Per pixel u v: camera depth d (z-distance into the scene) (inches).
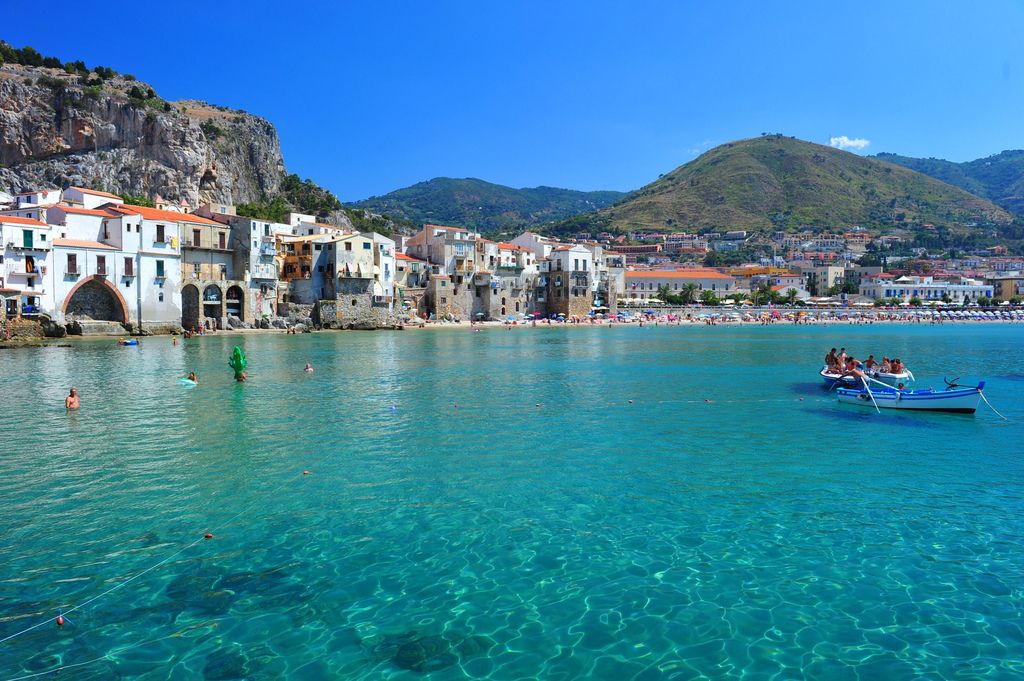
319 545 611.5
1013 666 422.3
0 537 625.6
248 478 818.8
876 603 503.8
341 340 3348.9
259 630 464.8
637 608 496.4
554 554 592.4
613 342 3523.6
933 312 7150.6
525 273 5974.4
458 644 448.1
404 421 1192.8
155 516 684.7
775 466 888.9
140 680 406.0
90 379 1716.3
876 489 786.2
